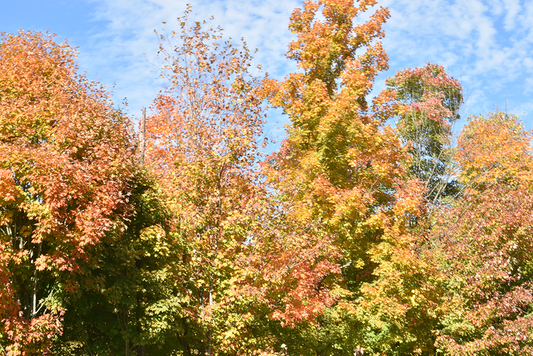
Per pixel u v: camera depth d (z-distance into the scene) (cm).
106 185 1526
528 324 1750
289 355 1650
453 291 1909
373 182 2119
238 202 1508
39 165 1377
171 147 1627
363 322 1778
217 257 1430
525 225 1908
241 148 1512
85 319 1736
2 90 1670
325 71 2292
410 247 1930
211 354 1439
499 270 1856
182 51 1630
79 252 1420
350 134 2062
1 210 1481
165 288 1666
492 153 2955
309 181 1970
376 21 2280
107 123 1723
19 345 1305
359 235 1975
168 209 1546
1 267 1301
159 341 1625
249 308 1431
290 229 1572
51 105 1586
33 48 1816
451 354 1786
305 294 1495
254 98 1580
